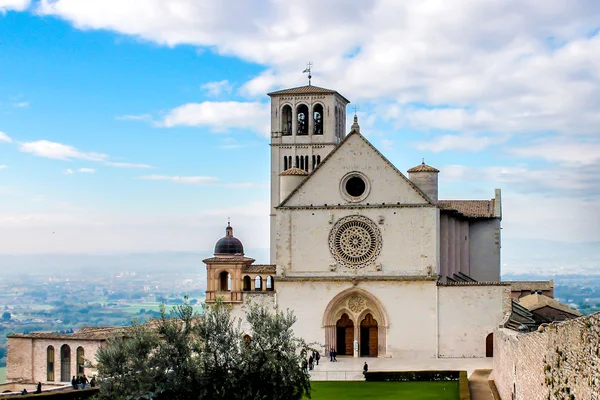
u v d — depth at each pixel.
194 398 71.06
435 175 117.19
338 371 102.19
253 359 73.50
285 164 150.12
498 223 134.00
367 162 117.31
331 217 117.75
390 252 116.12
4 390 120.00
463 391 79.62
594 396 35.44
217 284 124.12
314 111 151.00
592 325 36.50
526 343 55.69
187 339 73.00
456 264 129.25
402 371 97.56
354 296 116.88
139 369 69.81
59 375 122.19
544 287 152.12
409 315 114.88
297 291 117.81
